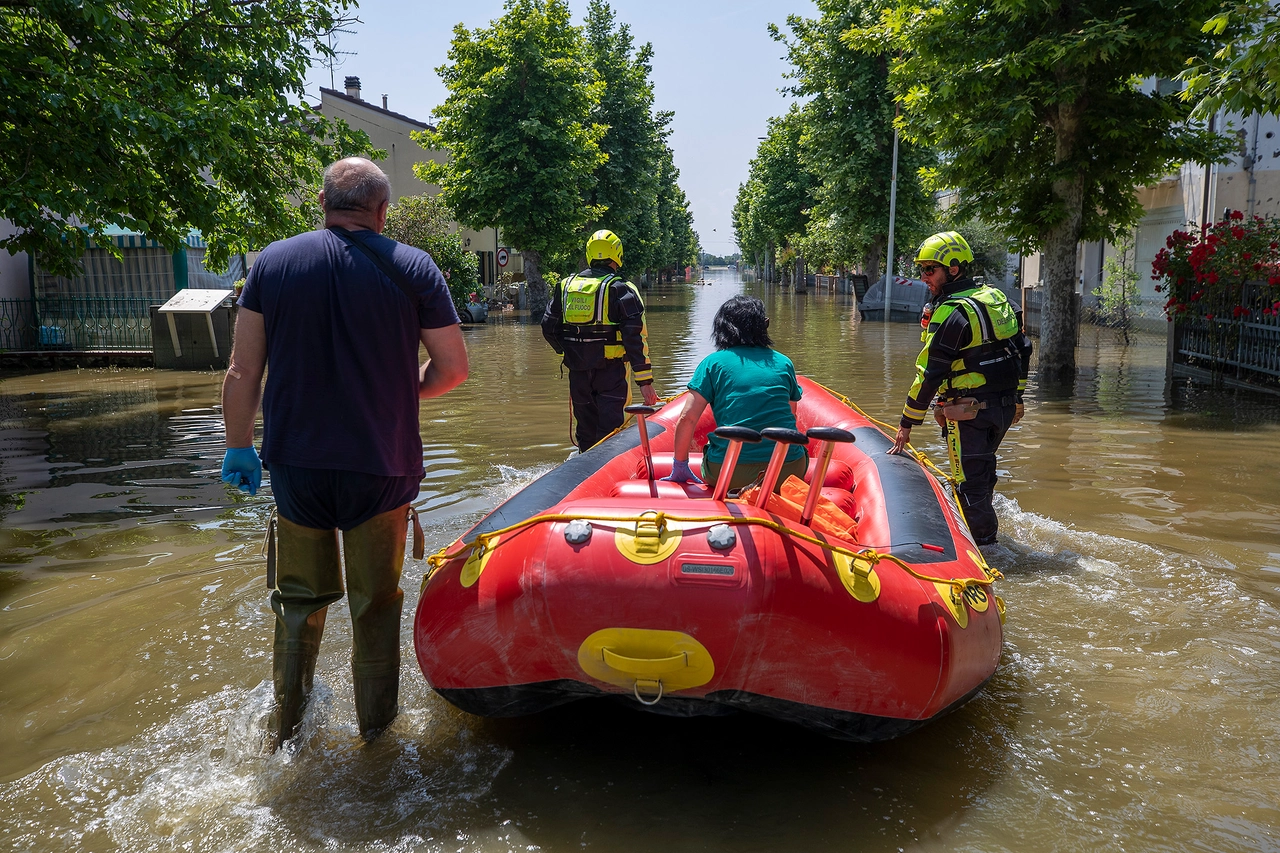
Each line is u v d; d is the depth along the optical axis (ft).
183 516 19.49
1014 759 9.71
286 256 9.50
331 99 108.58
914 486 13.29
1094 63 39.78
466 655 9.49
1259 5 22.35
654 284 261.65
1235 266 37.11
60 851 8.10
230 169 34.50
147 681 11.53
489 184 94.53
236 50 37.68
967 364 15.96
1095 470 22.72
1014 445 25.96
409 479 9.97
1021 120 39.60
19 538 17.80
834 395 17.97
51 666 11.98
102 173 28.55
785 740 10.30
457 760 9.79
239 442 9.70
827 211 108.37
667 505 9.68
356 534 9.86
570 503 10.03
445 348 10.03
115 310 57.93
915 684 9.16
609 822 8.59
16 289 57.57
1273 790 9.03
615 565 8.86
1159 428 28.48
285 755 9.77
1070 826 8.47
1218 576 15.06
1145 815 8.63
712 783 9.33
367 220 10.00
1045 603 14.01
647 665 8.77
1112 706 10.83
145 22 34.12
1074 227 43.24
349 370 9.43
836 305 116.98
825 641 8.81
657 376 42.78
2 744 10.02
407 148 113.70
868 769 9.59
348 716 10.77
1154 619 13.39
